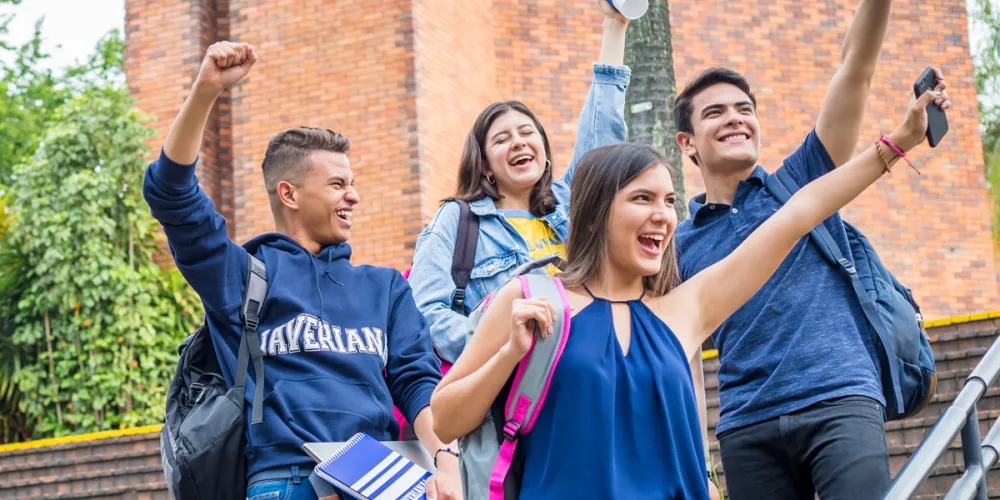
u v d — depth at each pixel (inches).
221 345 157.9
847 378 158.2
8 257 541.0
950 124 610.2
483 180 186.1
